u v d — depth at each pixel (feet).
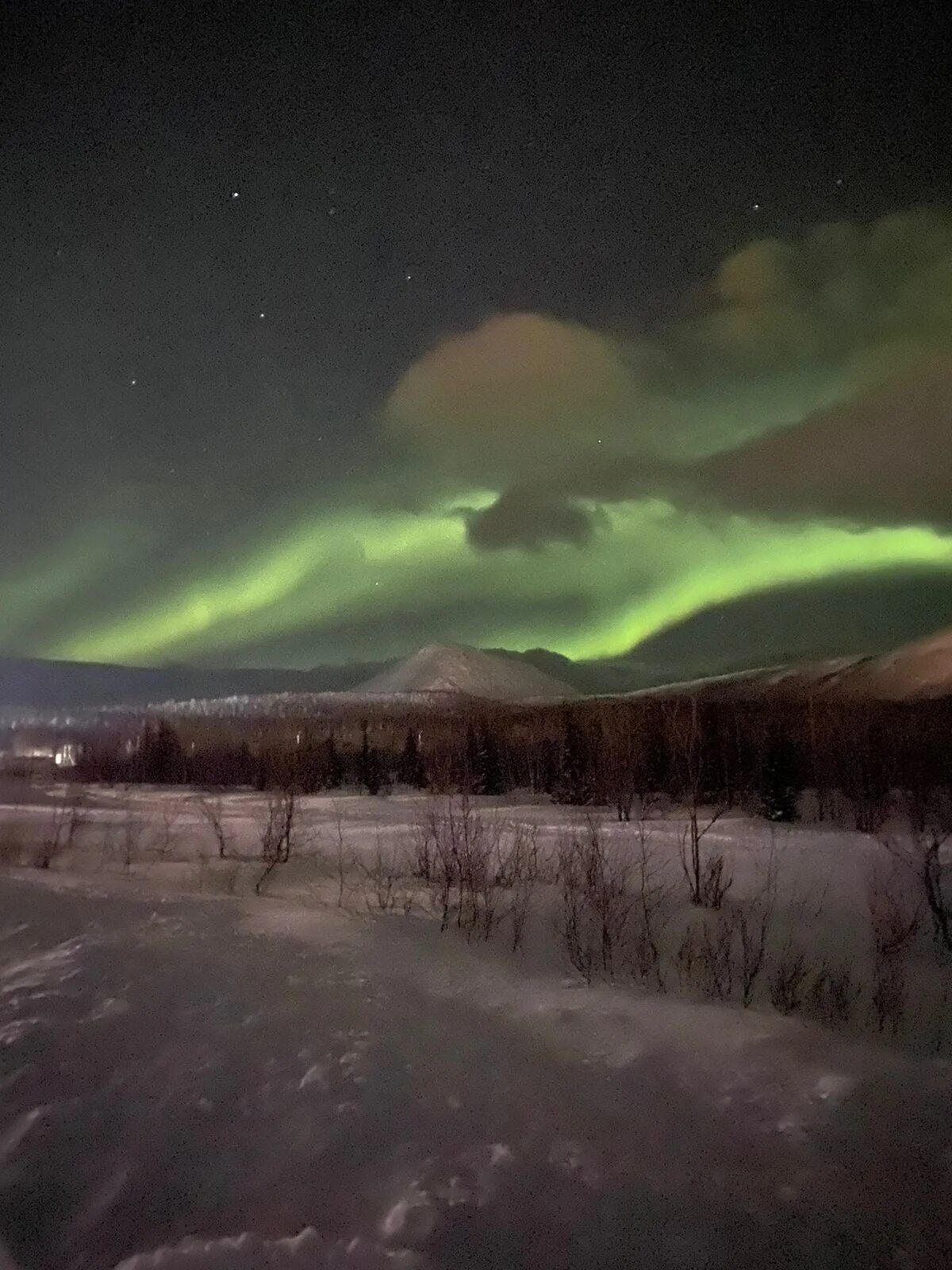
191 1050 18.71
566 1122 17.83
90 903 27.53
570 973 28.96
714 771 87.45
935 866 41.29
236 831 52.39
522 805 94.94
